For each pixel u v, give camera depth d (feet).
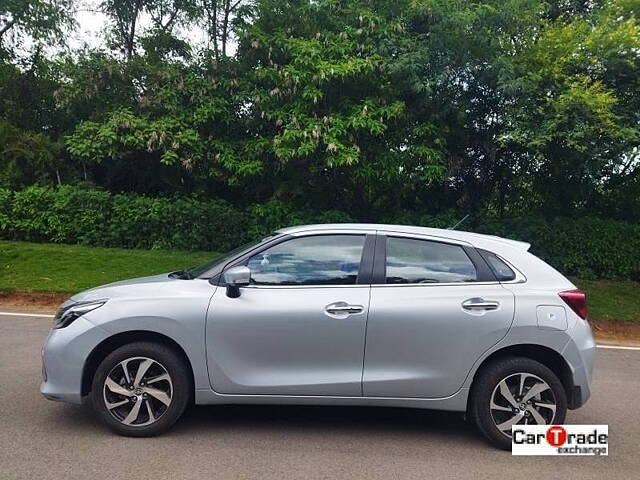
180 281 16.07
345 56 39.04
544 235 42.47
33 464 13.56
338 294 15.38
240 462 14.03
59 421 16.21
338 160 37.70
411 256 16.02
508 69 36.45
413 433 16.44
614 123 36.55
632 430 17.38
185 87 44.27
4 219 45.29
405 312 15.19
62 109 49.08
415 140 40.70
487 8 36.35
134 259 41.60
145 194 49.29
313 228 16.42
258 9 44.70
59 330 15.35
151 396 15.17
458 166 44.06
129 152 43.65
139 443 14.92
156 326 15.07
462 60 37.96
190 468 13.60
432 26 37.42
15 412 16.79
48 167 48.93
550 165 41.81
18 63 51.83
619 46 37.35
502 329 15.26
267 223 43.93
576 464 14.76
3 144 46.80
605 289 39.93
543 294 15.65
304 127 39.14
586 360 15.48
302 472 13.61
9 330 27.17
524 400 15.37
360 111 38.37
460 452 15.21
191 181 48.26
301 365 15.23
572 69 38.60
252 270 15.84
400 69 37.27
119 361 15.07
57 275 38.17
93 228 45.39
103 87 45.78
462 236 16.51
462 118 39.50
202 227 44.62
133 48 50.67
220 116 43.83
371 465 14.17
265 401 15.25
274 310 15.14
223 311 15.14
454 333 15.21
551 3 45.52
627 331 33.83
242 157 43.14
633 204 45.88
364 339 15.16
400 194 45.42
